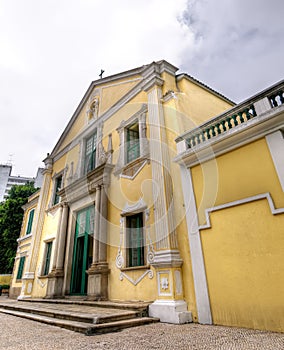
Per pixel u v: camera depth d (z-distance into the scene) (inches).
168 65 339.3
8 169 2659.9
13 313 281.1
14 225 810.2
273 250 167.0
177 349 120.3
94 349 122.8
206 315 190.5
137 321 190.1
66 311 230.5
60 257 408.2
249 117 209.2
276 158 181.5
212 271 197.0
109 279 297.4
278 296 156.9
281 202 171.9
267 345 121.1
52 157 590.6
